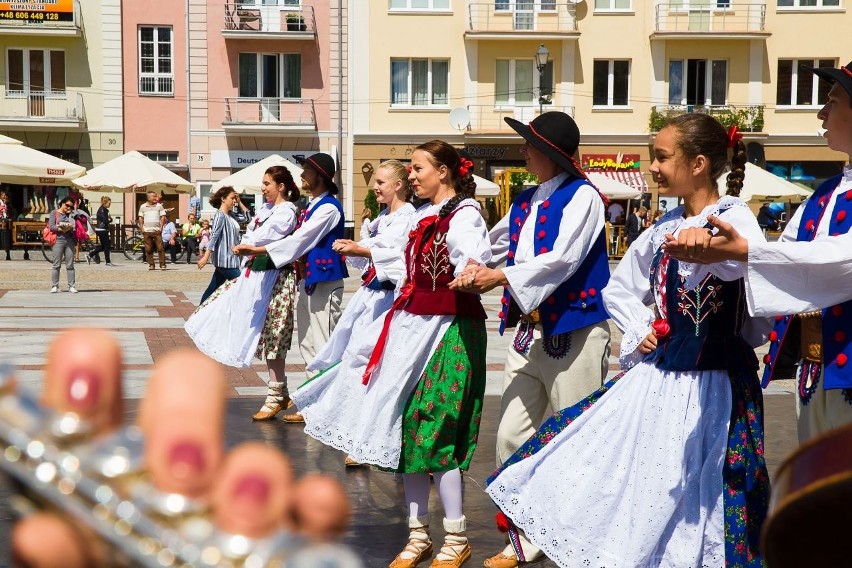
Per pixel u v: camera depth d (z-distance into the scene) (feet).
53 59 100.63
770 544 2.39
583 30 99.35
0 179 78.84
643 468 10.34
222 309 23.75
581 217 12.40
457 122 97.25
